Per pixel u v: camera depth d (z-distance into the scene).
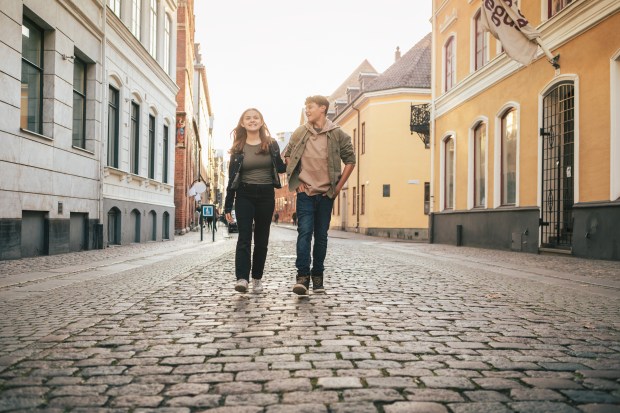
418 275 8.17
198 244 18.83
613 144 10.86
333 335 3.95
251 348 3.56
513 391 2.68
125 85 16.94
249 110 5.82
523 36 12.79
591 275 8.24
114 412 2.41
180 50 32.16
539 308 5.19
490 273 8.57
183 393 2.66
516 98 15.11
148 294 6.05
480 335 3.96
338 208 46.50
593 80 11.57
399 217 33.94
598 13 11.28
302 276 5.74
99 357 3.34
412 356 3.35
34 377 2.93
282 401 2.54
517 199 15.01
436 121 21.92
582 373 3.00
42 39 11.95
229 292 6.19
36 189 11.20
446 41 20.92
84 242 14.02
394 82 34.56
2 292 6.21
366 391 2.67
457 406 2.46
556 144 13.34
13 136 10.29
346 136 5.84
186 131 32.75
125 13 16.97
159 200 21.61
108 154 15.88
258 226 5.99
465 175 18.77
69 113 12.83
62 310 5.02
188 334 3.99
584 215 11.69
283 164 5.95
